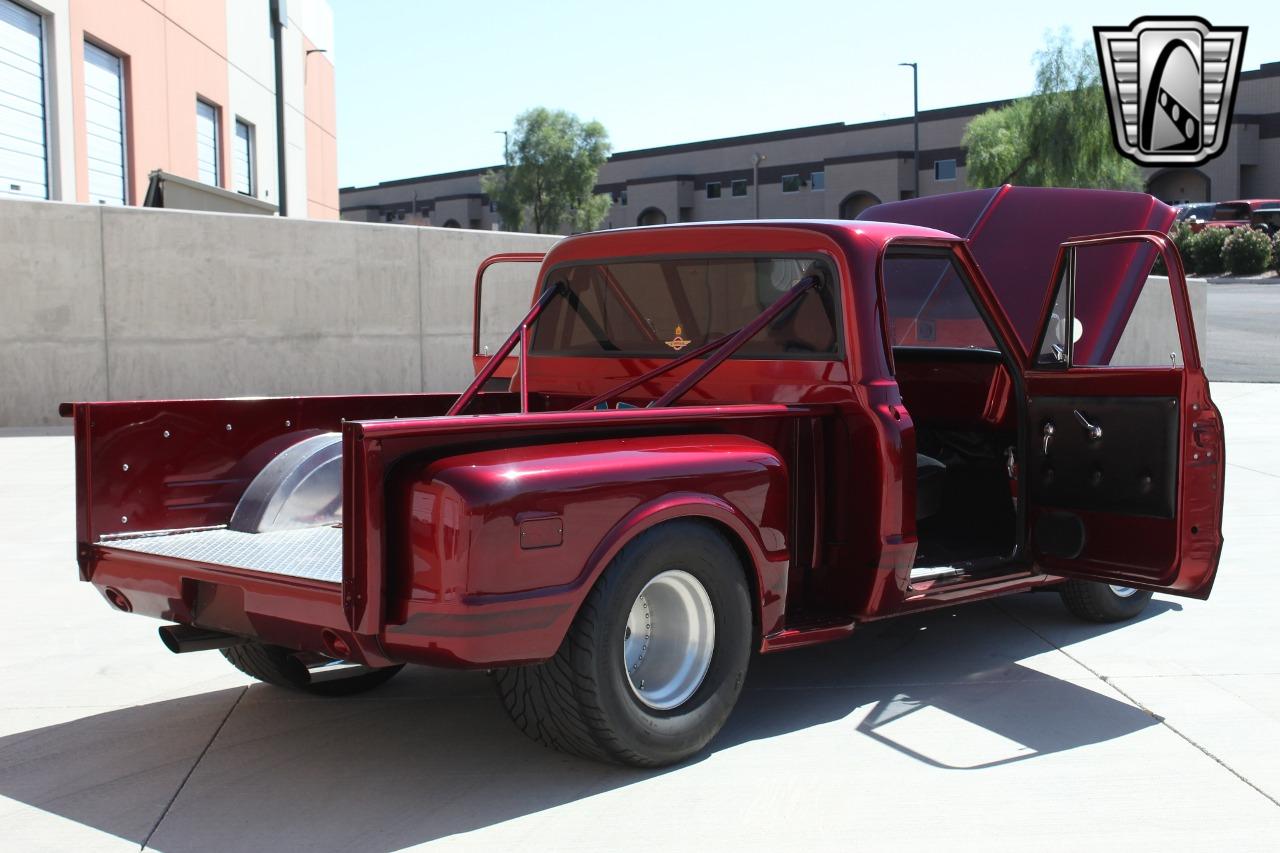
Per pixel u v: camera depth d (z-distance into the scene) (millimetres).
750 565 4164
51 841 3438
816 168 64750
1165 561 4598
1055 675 5023
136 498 4312
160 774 3957
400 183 91062
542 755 4109
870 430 4379
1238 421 14328
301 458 4559
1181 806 3658
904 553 4438
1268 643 5500
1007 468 5418
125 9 22266
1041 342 5027
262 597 3715
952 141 59938
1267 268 44031
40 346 13492
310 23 37906
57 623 5883
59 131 19500
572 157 74500
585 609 3652
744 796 3732
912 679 4984
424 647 3422
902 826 3506
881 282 4527
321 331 15203
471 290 16406
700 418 3979
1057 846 3373
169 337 14141
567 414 3705
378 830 3496
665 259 5098
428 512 3393
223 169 28719
